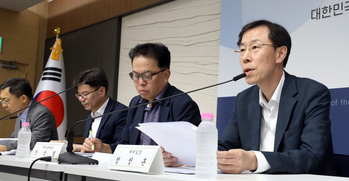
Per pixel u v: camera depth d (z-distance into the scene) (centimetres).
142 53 175
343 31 214
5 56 470
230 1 279
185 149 108
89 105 237
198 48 317
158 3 354
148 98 183
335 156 208
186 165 123
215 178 79
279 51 140
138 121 188
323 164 129
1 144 196
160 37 354
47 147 133
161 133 108
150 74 174
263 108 144
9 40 475
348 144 204
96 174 90
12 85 247
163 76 180
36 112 236
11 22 479
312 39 229
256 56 140
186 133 101
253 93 151
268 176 88
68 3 481
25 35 490
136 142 185
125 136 197
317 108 125
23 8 469
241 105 152
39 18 510
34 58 496
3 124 450
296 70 235
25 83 252
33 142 224
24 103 250
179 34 335
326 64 220
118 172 85
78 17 459
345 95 209
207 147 79
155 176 77
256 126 141
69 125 441
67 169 99
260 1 260
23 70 486
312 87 132
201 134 80
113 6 409
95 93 235
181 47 332
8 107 248
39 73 505
